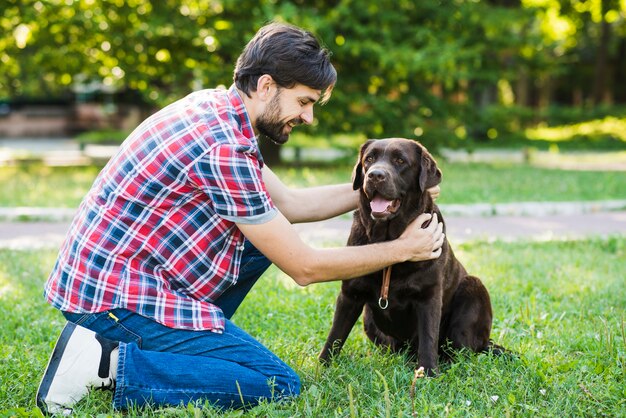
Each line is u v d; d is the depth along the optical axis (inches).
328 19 496.1
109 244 111.3
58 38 546.9
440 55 504.4
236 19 533.0
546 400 116.5
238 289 133.6
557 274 220.8
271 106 112.7
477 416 106.8
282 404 115.2
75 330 111.9
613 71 1422.2
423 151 134.3
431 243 127.1
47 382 111.5
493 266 231.6
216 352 114.3
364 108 597.6
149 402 111.0
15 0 518.6
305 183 427.8
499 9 601.9
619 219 354.0
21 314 173.5
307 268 116.5
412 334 142.6
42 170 548.4
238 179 108.2
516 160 692.1
